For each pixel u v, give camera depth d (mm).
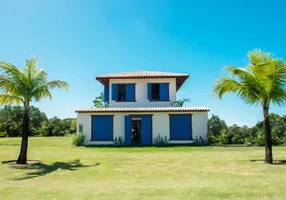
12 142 24734
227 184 7332
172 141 22625
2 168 10172
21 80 11727
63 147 20203
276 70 10984
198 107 23688
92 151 17078
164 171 9617
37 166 10781
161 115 22984
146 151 16891
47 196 6145
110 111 22844
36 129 46312
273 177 8445
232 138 24234
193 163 11320
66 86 12711
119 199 5848
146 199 5840
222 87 12203
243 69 11805
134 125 27484
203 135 22562
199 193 6312
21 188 6953
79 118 23094
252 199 5832
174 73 27047
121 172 9461
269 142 11414
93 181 8016
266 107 11625
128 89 26234
